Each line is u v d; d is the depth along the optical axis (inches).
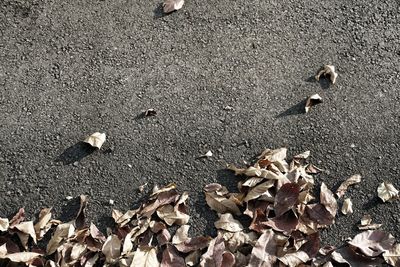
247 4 79.3
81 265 60.8
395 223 64.4
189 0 79.5
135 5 79.3
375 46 76.0
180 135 69.6
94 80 73.5
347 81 73.2
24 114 71.1
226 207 64.3
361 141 69.1
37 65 74.7
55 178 67.0
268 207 63.8
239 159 68.0
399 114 71.0
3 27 77.5
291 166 66.6
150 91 72.6
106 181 66.8
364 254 61.8
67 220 64.6
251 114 70.9
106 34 77.0
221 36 76.9
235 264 60.2
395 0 79.4
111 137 69.4
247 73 73.9
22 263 61.2
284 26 77.7
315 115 70.7
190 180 66.8
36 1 79.4
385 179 66.8
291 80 73.3
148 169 67.5
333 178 66.8
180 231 62.9
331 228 63.8
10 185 66.5
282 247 61.1
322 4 79.4
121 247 61.7
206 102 71.8
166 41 76.5
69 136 69.6
